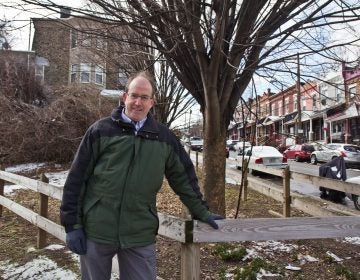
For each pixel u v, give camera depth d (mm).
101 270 2729
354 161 25078
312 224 3369
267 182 9078
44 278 4555
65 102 17859
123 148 2631
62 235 4750
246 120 6746
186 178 2926
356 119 32062
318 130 40281
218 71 5551
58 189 4934
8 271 4867
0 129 16891
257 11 5305
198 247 2977
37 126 17156
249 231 3137
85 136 2719
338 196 10281
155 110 13328
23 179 6430
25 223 7332
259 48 5602
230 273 4473
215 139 5801
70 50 15484
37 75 21562
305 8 5152
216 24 4883
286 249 5445
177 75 5910
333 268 4773
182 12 4852
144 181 2668
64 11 5105
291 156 31578
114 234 2639
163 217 3238
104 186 2635
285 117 44531
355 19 4941
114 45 11047
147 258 2744
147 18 4738
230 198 10062
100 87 19672
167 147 2797
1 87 18531
